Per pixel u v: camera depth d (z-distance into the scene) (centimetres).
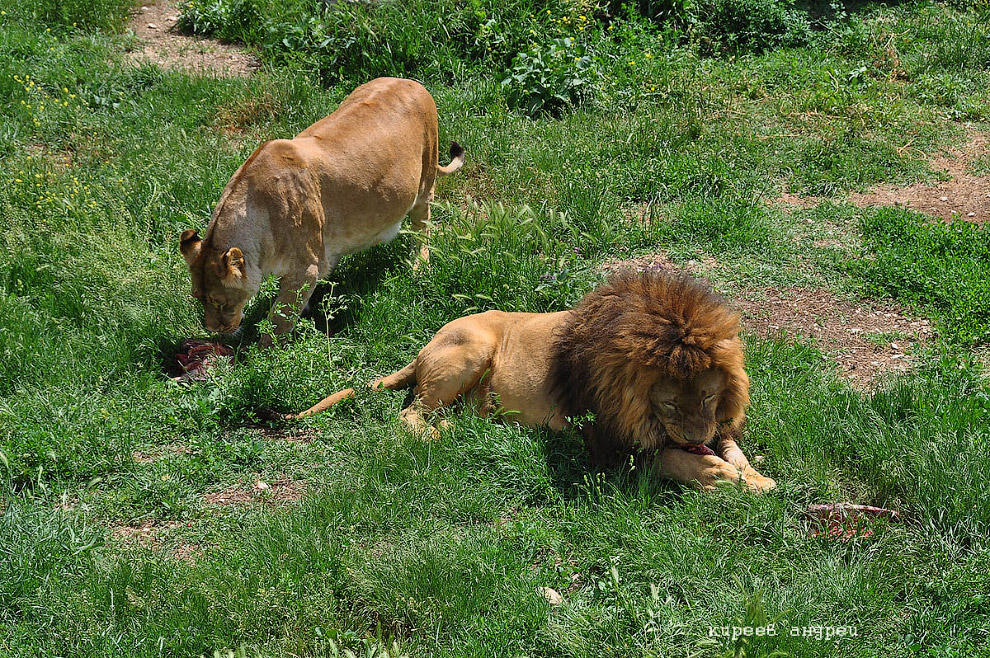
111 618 521
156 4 1680
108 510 624
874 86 1416
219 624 516
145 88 1375
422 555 561
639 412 625
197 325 853
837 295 927
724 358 605
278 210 813
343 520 604
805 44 1608
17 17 1537
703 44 1598
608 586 539
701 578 547
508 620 520
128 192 1038
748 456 674
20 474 648
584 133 1242
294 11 1519
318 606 529
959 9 1722
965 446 630
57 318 853
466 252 902
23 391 740
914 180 1192
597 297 664
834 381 752
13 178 1056
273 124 1273
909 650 500
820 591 532
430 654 506
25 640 511
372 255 972
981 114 1377
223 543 584
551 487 639
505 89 1345
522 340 716
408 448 667
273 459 680
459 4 1501
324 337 838
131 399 749
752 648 491
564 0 1516
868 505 616
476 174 1168
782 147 1244
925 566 553
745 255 1003
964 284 888
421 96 967
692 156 1190
